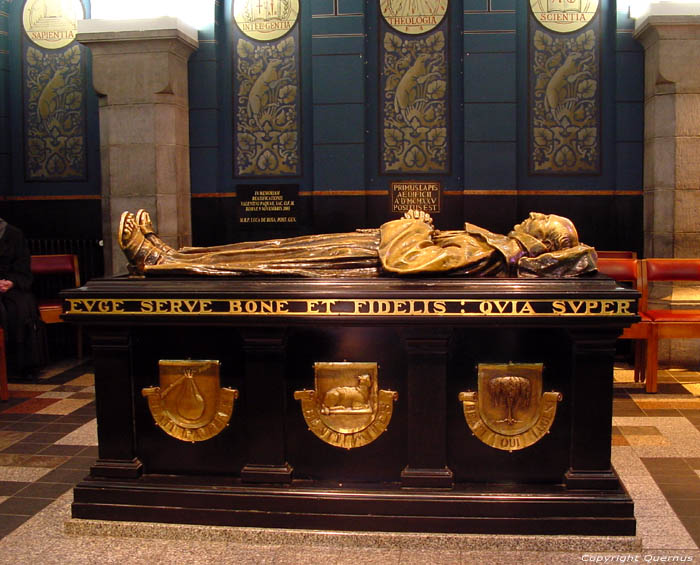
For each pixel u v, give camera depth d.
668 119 5.88
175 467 3.18
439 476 3.00
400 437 3.06
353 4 6.22
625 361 6.18
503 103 6.18
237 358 3.10
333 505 2.99
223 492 3.04
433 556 2.88
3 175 6.82
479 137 6.21
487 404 3.01
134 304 3.03
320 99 6.31
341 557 2.88
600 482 2.96
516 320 2.88
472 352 3.01
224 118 6.54
